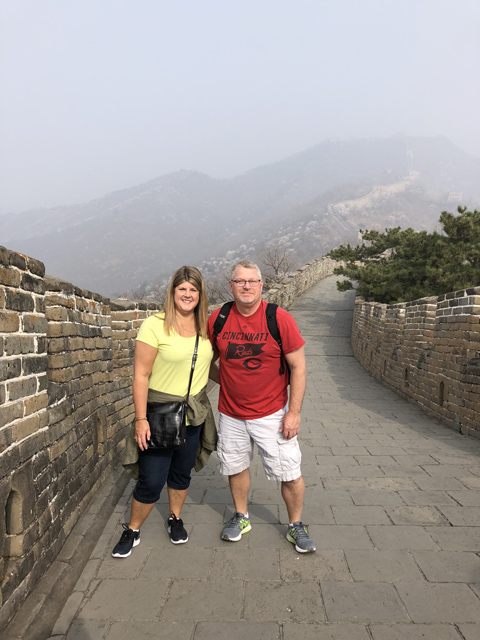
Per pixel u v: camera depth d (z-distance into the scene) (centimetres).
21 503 254
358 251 2303
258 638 232
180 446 291
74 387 362
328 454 548
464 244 1506
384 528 346
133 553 317
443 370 748
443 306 764
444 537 330
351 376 1327
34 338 279
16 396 253
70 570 295
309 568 294
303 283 3002
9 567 246
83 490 371
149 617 251
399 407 894
